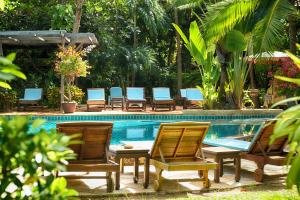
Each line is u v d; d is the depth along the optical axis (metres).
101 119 13.08
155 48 23.31
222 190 4.89
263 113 13.31
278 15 9.49
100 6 18.91
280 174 5.27
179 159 5.06
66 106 13.31
